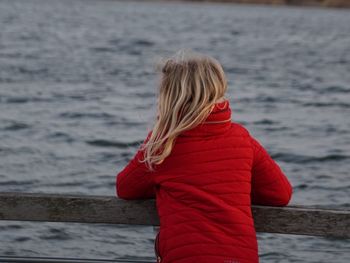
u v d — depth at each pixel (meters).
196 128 3.17
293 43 63.16
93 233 7.19
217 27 92.94
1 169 10.65
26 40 52.25
